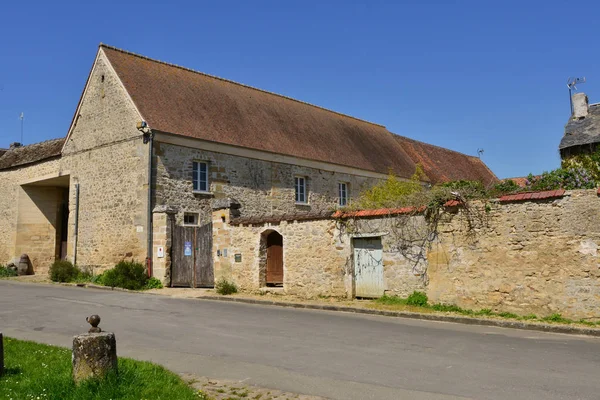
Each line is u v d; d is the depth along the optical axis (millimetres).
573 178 12523
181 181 18938
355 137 29172
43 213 25500
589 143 18094
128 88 19438
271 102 26016
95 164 20594
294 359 7285
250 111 23750
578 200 10523
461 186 12930
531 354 7703
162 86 20906
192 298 14875
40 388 5480
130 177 18828
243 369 6742
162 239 17656
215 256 16250
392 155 30344
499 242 11352
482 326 10328
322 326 10055
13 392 5434
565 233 10586
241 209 20672
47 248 25375
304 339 8734
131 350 7844
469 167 37125
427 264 12273
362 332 9438
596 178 12680
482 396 5625
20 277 22875
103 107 20484
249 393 5723
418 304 12148
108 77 20344
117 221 19203
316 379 6273
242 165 21047
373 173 27188
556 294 10570
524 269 10992
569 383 6129
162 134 18438
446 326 10258
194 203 19203
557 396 5629
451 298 11844
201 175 19891
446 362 7145
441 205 12172
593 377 6406
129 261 18344
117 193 19328
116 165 19516
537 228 10906
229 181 20469
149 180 18016
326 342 8492
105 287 17406
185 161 19156
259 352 7730
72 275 20125
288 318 11047
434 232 12234
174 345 8227
